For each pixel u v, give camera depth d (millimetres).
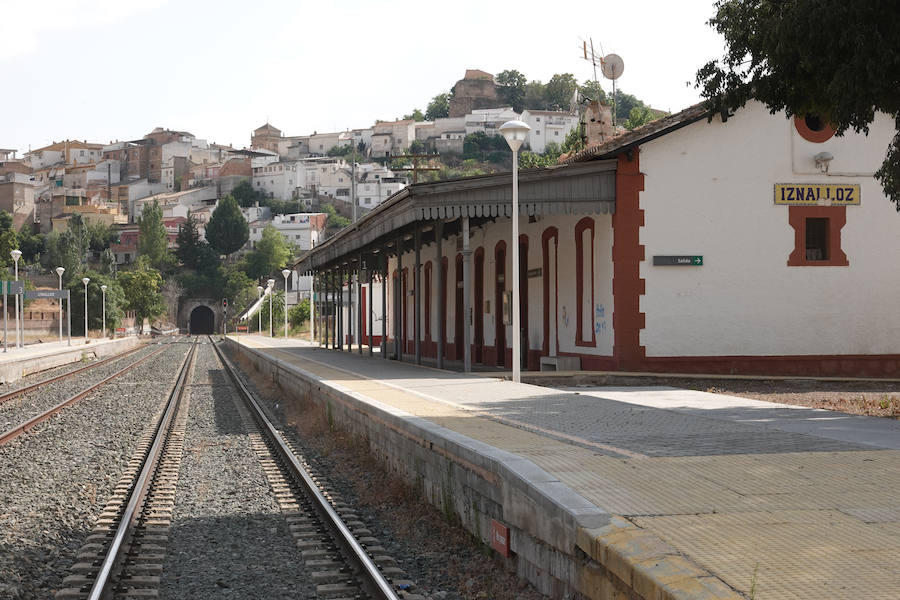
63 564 7984
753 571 4941
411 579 7434
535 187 22031
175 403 24344
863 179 23922
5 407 22484
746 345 23234
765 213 23438
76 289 107250
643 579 4922
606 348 23266
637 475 7668
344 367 25641
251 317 120688
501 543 7465
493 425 10992
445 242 35844
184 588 7297
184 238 176750
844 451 9125
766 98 16297
